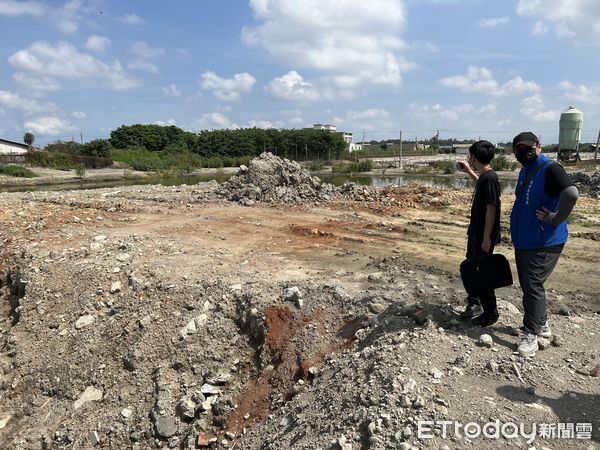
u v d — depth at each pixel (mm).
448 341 4395
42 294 7262
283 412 4473
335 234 9797
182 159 48969
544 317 4336
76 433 5090
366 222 11055
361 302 5559
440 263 7680
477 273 4473
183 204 13922
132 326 6074
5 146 49375
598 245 8758
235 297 6180
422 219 11523
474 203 4562
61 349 6258
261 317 5691
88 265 7617
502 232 9883
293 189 14688
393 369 3922
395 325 4844
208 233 9820
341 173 38031
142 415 5109
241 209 12859
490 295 4574
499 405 3496
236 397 5129
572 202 3760
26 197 15703
